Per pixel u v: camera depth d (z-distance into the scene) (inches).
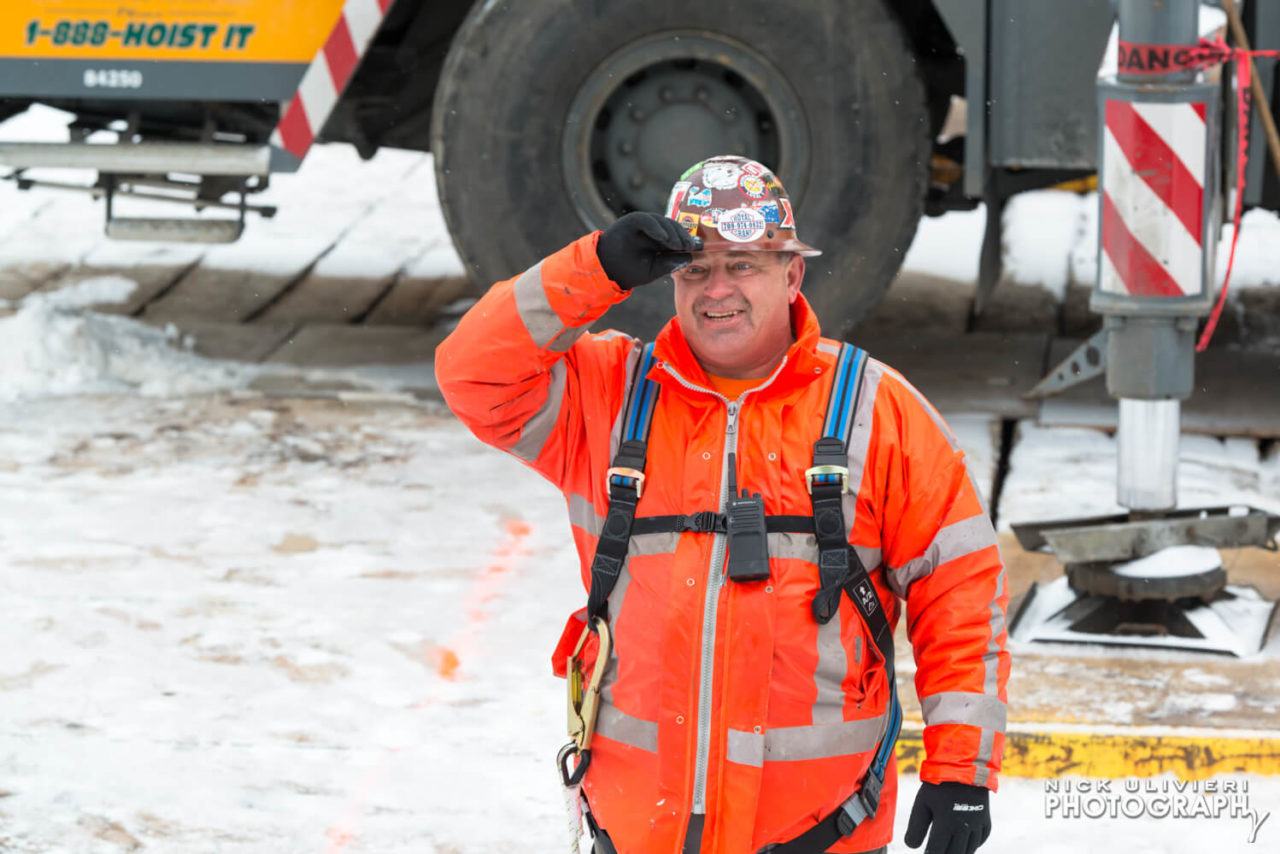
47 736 531.5
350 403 917.8
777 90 828.6
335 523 730.2
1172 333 588.4
